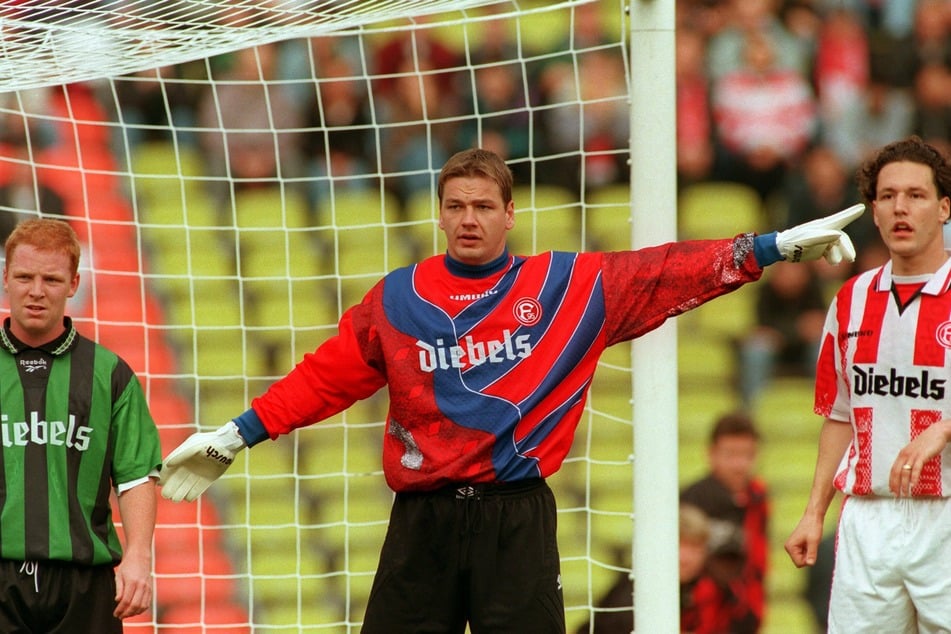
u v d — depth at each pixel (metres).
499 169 13.43
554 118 33.06
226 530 28.70
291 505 29.16
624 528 28.77
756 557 26.11
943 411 13.91
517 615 13.12
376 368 13.72
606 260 13.55
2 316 24.52
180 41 18.72
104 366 14.11
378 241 32.78
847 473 14.59
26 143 31.97
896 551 14.12
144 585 13.60
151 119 33.09
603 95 32.97
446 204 13.38
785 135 33.72
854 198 33.56
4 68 18.69
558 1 33.34
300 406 13.72
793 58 34.03
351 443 29.62
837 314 14.79
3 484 13.63
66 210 32.06
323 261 32.72
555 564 13.36
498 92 33.16
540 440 13.21
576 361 13.37
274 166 33.19
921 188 13.90
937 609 13.98
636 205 15.60
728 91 33.88
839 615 14.63
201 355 31.50
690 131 33.81
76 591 13.73
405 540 13.37
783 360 32.38
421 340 13.36
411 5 18.34
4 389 13.75
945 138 34.16
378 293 13.72
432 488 13.19
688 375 32.28
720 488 26.22
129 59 18.83
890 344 14.18
